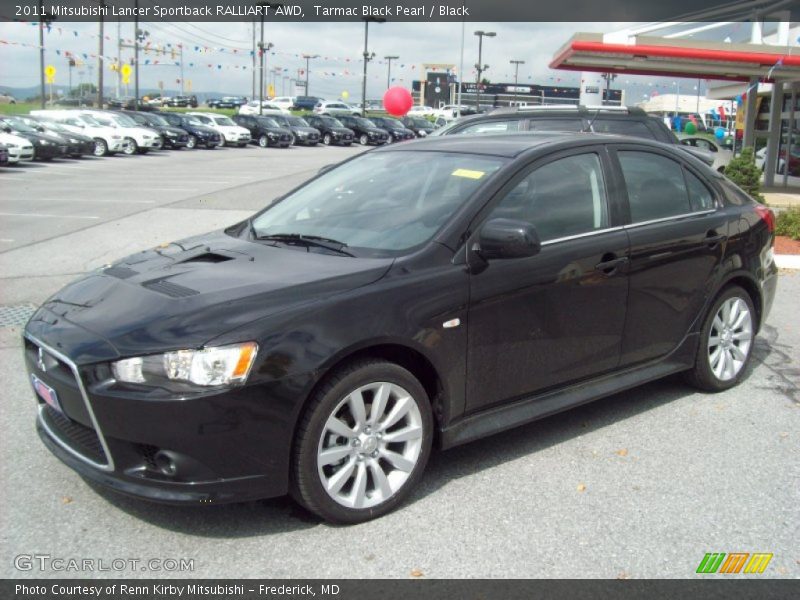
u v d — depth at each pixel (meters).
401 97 15.52
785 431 4.59
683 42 15.69
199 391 3.10
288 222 4.50
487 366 3.91
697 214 4.97
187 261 4.03
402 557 3.24
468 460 4.18
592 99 20.02
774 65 16.25
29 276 8.72
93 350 3.25
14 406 4.92
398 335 3.50
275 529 3.45
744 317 5.27
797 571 3.17
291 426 3.25
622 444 4.39
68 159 28.30
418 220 4.02
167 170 24.06
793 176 20.06
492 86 83.06
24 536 3.38
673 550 3.31
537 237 3.73
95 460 3.40
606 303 4.37
